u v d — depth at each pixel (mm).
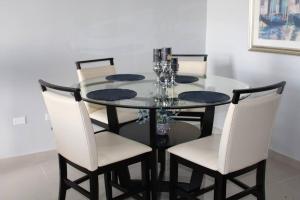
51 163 3176
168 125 2674
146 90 2451
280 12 3035
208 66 4102
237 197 2066
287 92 3104
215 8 3893
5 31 3000
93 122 2982
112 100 2154
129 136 2660
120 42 3596
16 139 3234
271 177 2873
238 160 1922
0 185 2746
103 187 2725
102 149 2115
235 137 1833
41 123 3311
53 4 3152
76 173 2965
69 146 2029
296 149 3096
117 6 3488
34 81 3213
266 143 2064
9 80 3104
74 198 2533
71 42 3324
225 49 3809
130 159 2135
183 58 4059
